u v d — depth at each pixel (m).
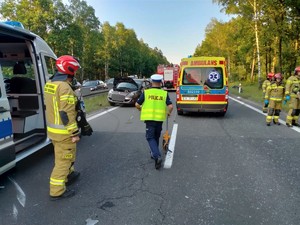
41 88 5.79
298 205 3.80
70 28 33.34
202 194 4.15
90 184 4.53
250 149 6.50
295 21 21.48
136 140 7.38
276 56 29.92
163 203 3.88
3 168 4.32
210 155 6.06
